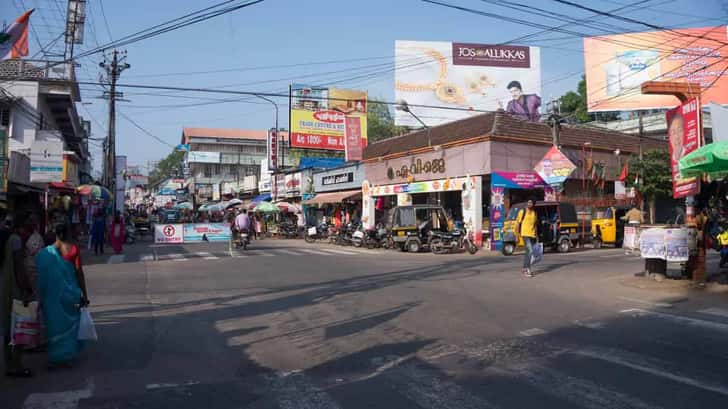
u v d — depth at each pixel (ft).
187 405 15.01
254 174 185.88
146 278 42.45
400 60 117.80
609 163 89.76
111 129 96.73
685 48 86.94
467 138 78.54
